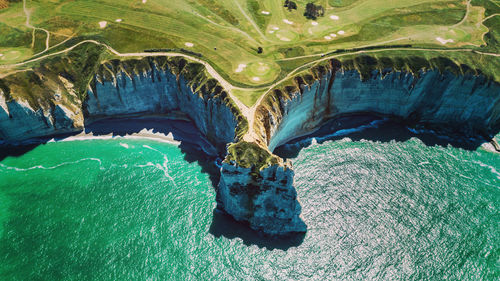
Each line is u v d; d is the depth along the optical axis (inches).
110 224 3048.7
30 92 3838.6
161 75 4072.3
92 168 3590.1
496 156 3754.9
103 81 3939.5
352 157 3695.9
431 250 2856.8
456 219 3088.1
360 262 2773.1
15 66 3991.1
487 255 2827.3
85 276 2684.5
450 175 3508.9
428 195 3297.2
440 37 4603.8
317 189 3326.8
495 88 3831.2
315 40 4596.5
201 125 4015.8
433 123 4192.9
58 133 4015.8
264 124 3457.2
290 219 3016.7
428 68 3988.7
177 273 2719.0
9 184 3412.9
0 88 3703.3
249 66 4069.9
